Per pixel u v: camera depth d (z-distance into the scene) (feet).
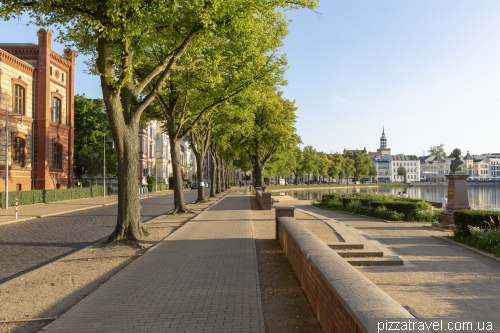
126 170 39.70
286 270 26.21
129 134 39.96
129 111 40.47
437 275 25.52
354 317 9.96
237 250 33.68
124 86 40.60
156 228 50.44
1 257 35.32
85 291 22.70
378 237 42.11
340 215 69.10
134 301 19.66
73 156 150.71
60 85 134.62
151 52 58.29
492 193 263.90
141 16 32.81
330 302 13.65
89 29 43.65
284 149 148.25
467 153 581.94
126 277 24.50
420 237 42.09
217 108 79.61
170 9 34.73
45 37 123.95
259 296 20.22
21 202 98.78
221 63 53.52
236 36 44.14
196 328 15.97
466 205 49.06
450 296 20.89
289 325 16.24
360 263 28.30
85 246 41.14
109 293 21.08
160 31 40.93
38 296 21.72
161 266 27.55
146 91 64.69
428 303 19.71
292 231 27.22
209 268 26.84
